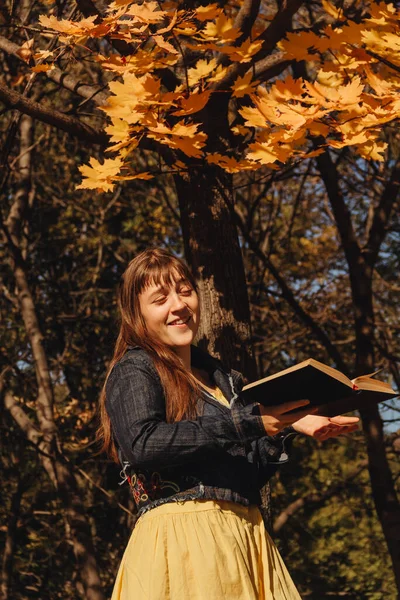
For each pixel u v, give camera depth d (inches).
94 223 535.2
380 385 79.6
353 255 318.3
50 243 537.0
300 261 518.0
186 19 147.6
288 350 478.9
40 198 509.0
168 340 86.6
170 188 465.4
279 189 428.8
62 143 478.6
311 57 153.5
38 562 515.8
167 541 79.9
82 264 545.0
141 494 82.7
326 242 518.3
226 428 77.6
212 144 179.5
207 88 171.0
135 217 530.0
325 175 310.2
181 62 182.5
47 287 534.9
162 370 83.6
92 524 506.3
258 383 74.3
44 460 382.0
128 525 493.7
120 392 81.7
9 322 490.3
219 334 175.5
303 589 585.0
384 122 140.3
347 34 146.6
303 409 78.0
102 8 171.6
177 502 81.0
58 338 526.9
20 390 463.5
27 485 486.0
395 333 475.8
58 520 520.4
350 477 448.8
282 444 88.7
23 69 276.1
